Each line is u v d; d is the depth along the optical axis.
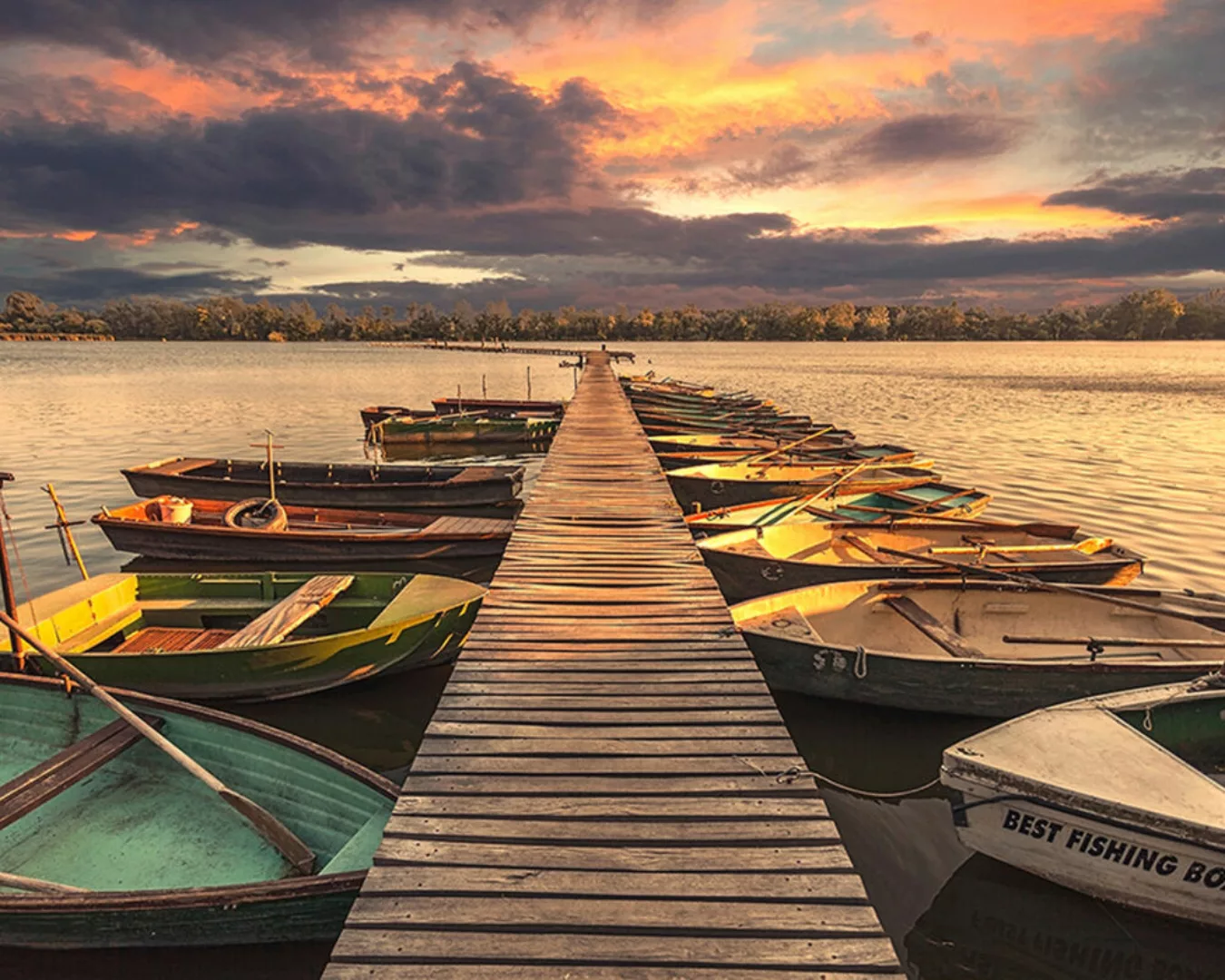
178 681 7.60
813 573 9.39
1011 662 6.84
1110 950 5.05
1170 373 65.88
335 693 8.62
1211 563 13.59
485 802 4.17
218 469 17.16
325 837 5.28
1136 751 5.07
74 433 28.39
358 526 13.84
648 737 4.86
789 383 53.38
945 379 57.62
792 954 3.17
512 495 15.85
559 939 3.23
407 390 47.91
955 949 5.07
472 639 6.43
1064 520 16.39
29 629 7.73
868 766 7.30
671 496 12.09
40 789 5.14
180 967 4.59
